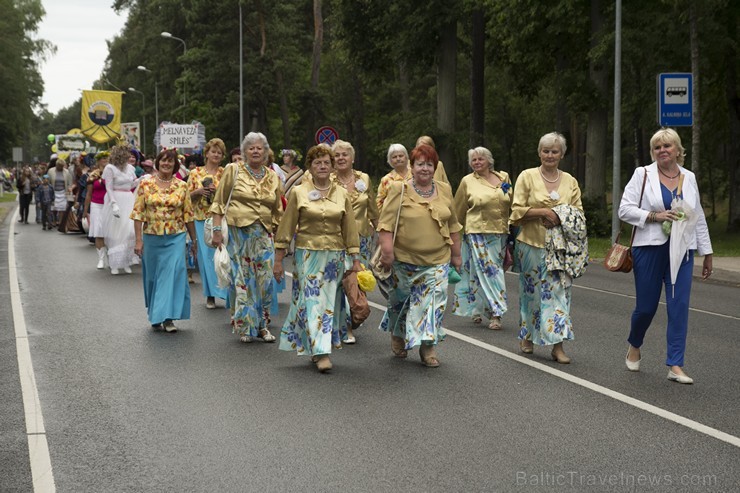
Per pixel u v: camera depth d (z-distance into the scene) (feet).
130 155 50.65
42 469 17.47
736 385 24.39
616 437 19.44
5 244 70.59
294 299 26.63
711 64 91.61
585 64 101.55
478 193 34.27
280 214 31.14
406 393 23.40
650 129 96.27
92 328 33.14
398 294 27.12
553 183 27.86
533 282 27.68
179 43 234.17
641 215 24.99
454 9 114.62
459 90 178.29
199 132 126.93
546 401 22.52
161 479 16.87
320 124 198.18
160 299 32.35
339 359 27.91
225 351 29.04
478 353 28.78
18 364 26.89
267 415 21.25
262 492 16.16
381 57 130.93
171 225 32.68
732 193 98.02
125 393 23.40
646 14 88.22
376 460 17.89
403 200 26.43
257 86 190.70
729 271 54.08
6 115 264.52
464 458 18.01
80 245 69.72
